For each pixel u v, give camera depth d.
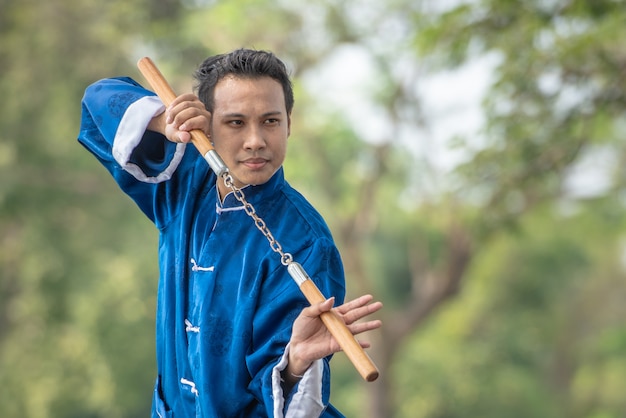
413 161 30.20
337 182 31.98
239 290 4.59
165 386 4.85
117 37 27.64
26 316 32.59
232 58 4.51
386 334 32.59
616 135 25.38
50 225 31.31
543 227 36.75
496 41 14.58
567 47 14.30
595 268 50.91
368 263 46.97
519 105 15.47
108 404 32.47
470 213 19.58
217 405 4.59
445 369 42.03
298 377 4.36
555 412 47.59
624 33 14.25
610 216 35.09
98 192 31.50
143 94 4.96
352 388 42.28
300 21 28.77
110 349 31.83
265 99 4.45
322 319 4.21
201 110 4.48
